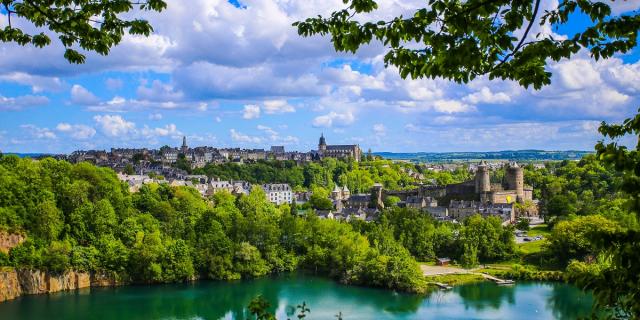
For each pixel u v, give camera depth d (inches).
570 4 1102.4
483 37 1102.4
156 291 7116.1
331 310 6112.2
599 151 1063.0
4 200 7180.1
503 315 5821.9
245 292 7091.5
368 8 1135.0
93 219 7741.1
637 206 960.9
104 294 6909.5
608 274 1008.9
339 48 1175.0
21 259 6801.2
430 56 1138.0
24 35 1422.2
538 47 1109.7
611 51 1122.0
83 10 1381.6
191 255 7800.2
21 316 5856.3
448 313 5925.2
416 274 7086.6
